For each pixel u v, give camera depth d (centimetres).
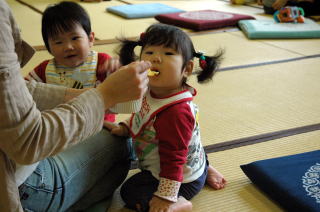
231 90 211
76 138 74
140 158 120
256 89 213
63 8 137
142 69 80
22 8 423
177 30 113
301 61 262
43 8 420
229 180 134
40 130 67
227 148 153
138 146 118
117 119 175
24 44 74
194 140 115
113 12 414
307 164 132
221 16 373
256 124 173
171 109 108
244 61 261
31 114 66
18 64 65
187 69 117
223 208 120
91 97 75
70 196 102
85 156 109
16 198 75
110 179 119
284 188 120
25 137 66
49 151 70
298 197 115
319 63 259
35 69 148
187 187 117
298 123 175
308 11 409
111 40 299
